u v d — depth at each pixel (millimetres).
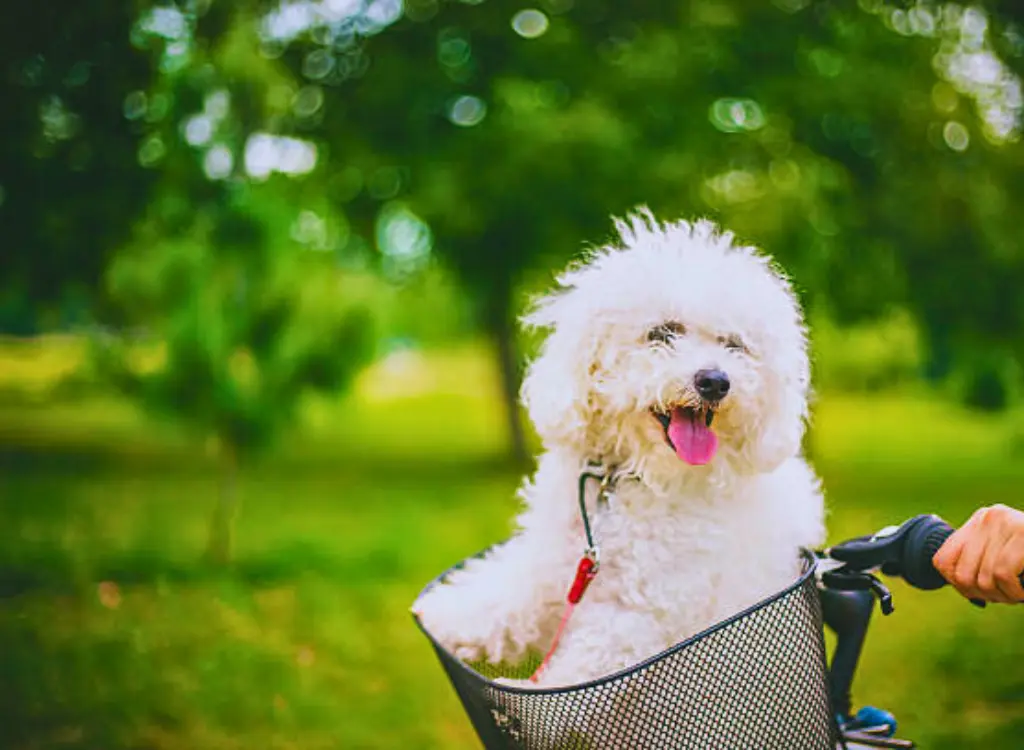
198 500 12930
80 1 12070
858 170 14148
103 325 9312
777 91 13352
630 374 2436
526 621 2346
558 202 13000
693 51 13391
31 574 8227
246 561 8961
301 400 8453
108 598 7512
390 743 4801
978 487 14984
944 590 8000
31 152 12891
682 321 2555
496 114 13719
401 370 40562
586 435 2568
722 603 2141
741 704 1548
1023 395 18719
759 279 2645
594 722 1524
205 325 8062
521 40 13938
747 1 13836
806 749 1587
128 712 5109
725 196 12656
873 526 10852
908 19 14578
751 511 2307
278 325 8203
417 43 14312
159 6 12180
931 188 14039
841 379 24328
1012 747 4656
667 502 2283
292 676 5691
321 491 14148
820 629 1649
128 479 14711
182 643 6344
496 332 17203
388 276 16312
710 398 2340
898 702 5336
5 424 22422
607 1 14320
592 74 13602
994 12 13844
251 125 8633
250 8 12719
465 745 4801
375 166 14625
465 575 2494
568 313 2656
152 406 8117
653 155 12852
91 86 12406
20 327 27172
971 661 6047
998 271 14352
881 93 13539
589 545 2162
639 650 2094
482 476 15992
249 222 8117
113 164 12672
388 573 8641
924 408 30875
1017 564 1467
